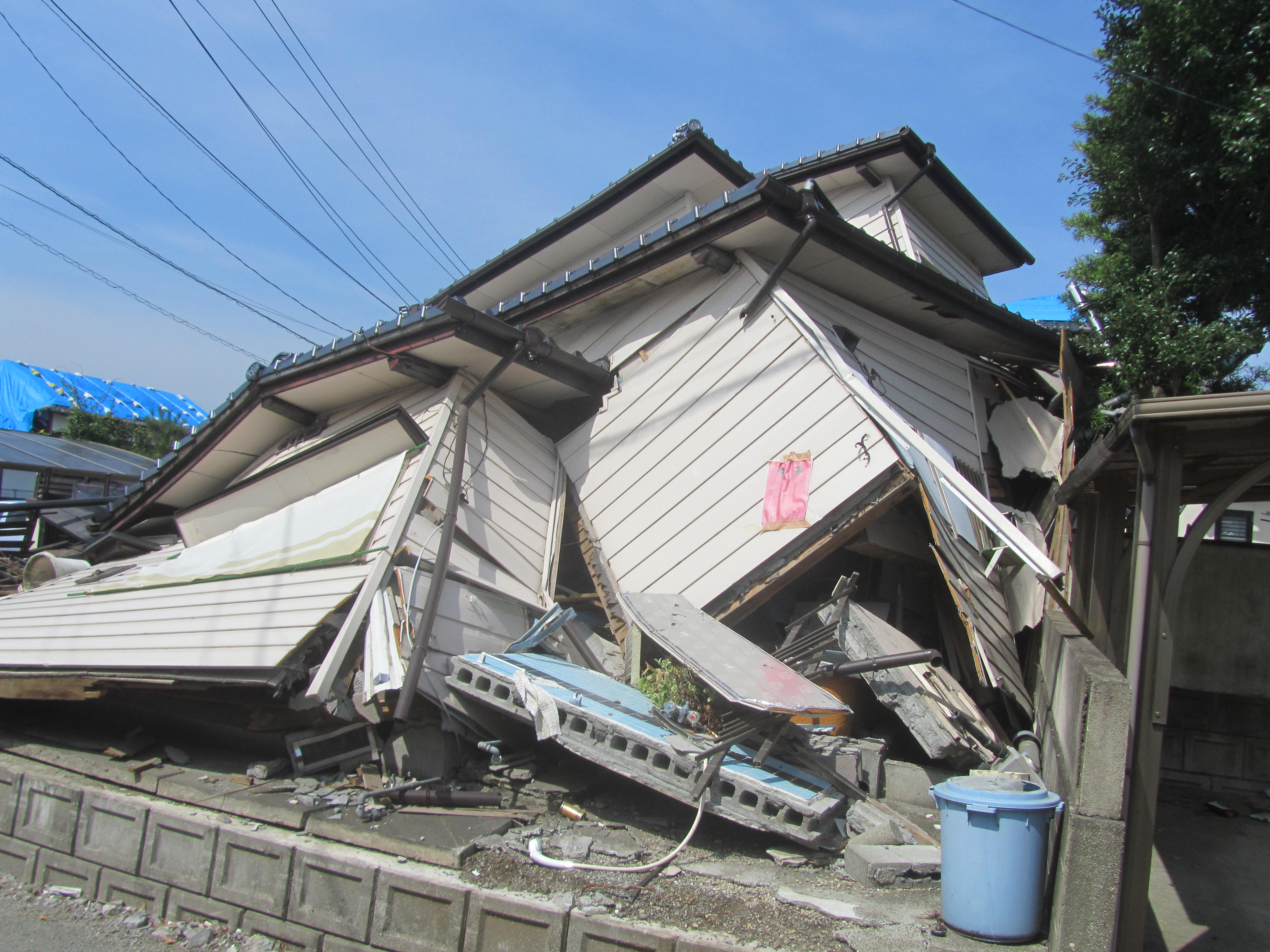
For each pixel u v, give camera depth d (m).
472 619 6.67
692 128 10.12
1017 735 6.35
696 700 6.38
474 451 7.93
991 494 9.30
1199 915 4.50
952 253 12.76
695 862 4.66
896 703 6.03
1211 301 9.59
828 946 3.74
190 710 6.54
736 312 7.96
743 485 7.45
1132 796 3.74
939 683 6.46
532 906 4.05
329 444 7.78
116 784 5.91
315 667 5.85
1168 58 8.74
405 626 5.92
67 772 6.17
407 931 4.30
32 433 25.94
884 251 7.69
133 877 5.26
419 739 5.81
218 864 4.96
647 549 7.92
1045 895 3.97
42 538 13.41
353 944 4.41
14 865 5.81
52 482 17.94
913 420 8.47
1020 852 3.69
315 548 6.69
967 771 5.91
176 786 5.62
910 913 4.01
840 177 11.48
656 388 8.47
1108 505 5.93
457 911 4.18
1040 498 9.57
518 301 9.55
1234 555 7.94
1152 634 3.84
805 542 6.95
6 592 11.42
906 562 7.44
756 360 7.69
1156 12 8.59
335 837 4.91
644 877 4.39
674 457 8.05
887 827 4.86
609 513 8.37
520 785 5.55
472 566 7.07
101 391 30.88
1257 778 7.37
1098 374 10.16
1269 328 9.66
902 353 8.87
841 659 6.66
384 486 6.92
